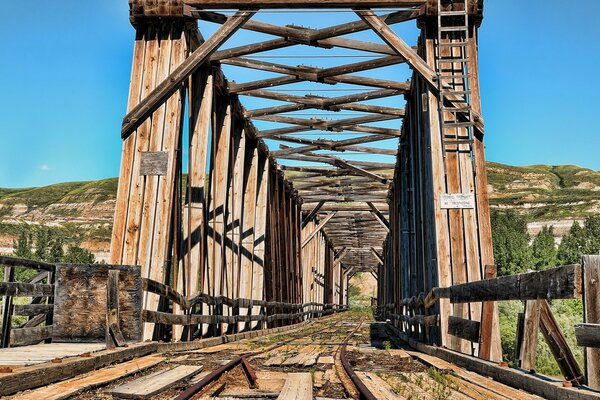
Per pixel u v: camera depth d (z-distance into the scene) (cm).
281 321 2327
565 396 434
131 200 1096
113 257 1073
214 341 1242
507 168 17738
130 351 782
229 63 1356
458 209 1040
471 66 1096
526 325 563
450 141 1057
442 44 1080
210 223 1473
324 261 3969
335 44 1299
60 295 841
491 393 511
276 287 2209
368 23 1120
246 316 1670
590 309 407
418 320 1189
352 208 3072
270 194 2138
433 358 890
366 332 1880
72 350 732
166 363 787
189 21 1159
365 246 4609
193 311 1316
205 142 1278
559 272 441
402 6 1113
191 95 1257
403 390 545
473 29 1111
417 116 1273
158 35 1159
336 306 4781
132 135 1127
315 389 581
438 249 1023
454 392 529
